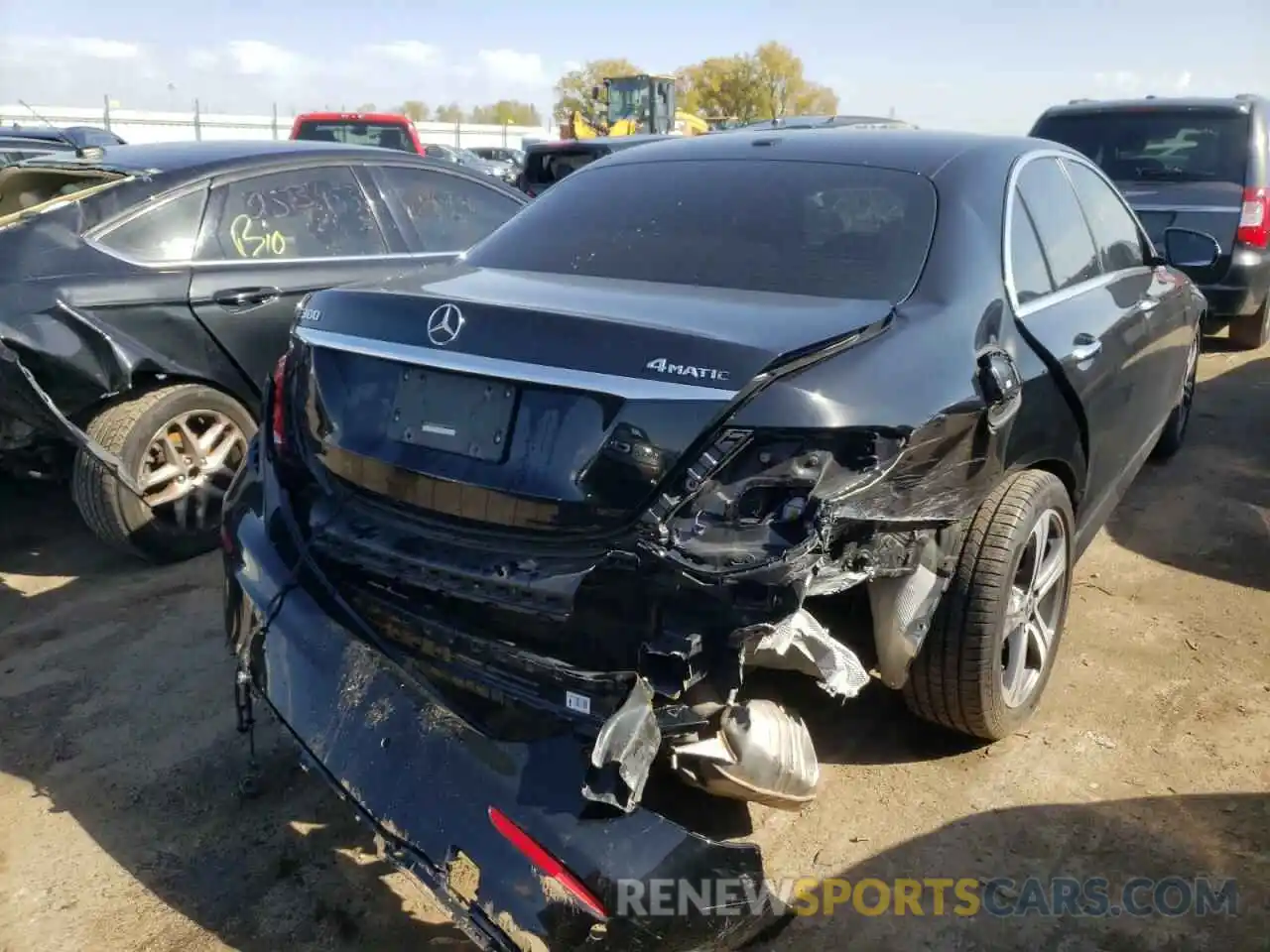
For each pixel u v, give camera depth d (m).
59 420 4.17
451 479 2.41
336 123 16.19
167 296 4.46
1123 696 3.51
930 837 2.86
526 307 2.42
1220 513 5.09
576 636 2.19
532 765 2.10
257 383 4.80
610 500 2.20
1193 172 8.05
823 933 2.54
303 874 2.78
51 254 4.26
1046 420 3.02
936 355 2.52
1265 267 7.92
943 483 2.49
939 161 3.20
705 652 2.08
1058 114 8.72
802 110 72.44
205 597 4.39
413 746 2.22
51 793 3.10
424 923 2.61
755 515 2.14
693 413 2.15
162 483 4.57
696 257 2.94
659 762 2.31
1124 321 3.79
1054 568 3.29
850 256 2.86
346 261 5.12
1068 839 2.85
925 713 3.06
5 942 2.53
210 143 5.32
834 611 2.78
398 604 2.46
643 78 26.84
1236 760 3.17
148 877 2.76
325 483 2.72
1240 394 7.20
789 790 2.34
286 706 2.48
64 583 4.53
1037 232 3.39
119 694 3.64
